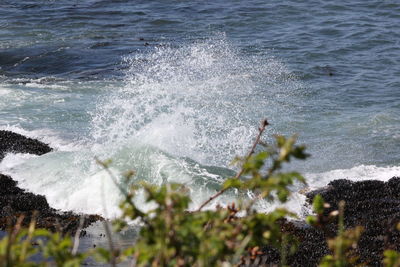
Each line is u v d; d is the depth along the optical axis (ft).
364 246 97.55
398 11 310.65
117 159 127.34
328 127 169.58
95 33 273.95
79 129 164.04
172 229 30.45
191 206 111.04
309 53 243.60
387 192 124.36
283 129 167.73
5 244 30.32
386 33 273.95
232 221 34.78
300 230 103.19
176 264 30.14
